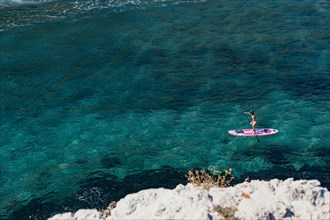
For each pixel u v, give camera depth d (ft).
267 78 126.00
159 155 94.99
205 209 53.01
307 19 169.48
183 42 152.15
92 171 90.17
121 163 92.63
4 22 168.14
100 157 94.99
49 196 82.99
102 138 101.71
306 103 113.09
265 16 174.60
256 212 52.44
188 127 104.94
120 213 56.13
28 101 116.47
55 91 121.49
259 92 119.03
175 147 97.60
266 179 86.02
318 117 106.83
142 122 107.55
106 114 111.04
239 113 109.81
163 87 123.13
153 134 102.73
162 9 185.78
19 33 158.61
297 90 119.34
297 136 99.71
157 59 139.95
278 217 53.11
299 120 105.81
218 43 150.61
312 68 130.52
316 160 91.56
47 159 94.53
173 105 114.42
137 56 142.00
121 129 104.88
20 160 94.22
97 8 186.39
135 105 114.83
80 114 111.04
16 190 84.94
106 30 163.02
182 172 89.20
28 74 129.90
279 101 114.42
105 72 131.75
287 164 90.63
